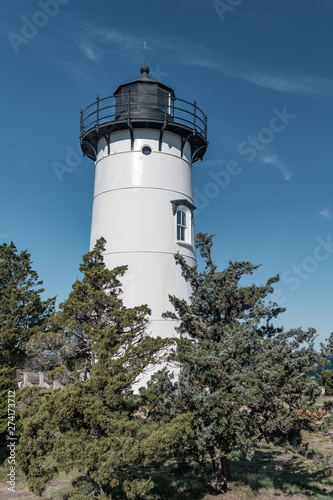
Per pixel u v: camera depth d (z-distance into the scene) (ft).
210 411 35.70
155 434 31.94
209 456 41.50
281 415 36.88
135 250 73.26
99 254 57.98
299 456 57.26
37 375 97.09
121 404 36.09
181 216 78.74
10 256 71.67
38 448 31.89
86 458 30.63
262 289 43.83
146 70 82.17
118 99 79.87
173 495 40.11
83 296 51.93
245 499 39.37
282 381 37.58
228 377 36.35
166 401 39.81
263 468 51.85
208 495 39.96
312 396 37.42
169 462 51.65
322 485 44.83
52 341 49.06
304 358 37.37
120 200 75.82
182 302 45.57
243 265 44.62
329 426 36.94
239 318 44.11
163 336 70.38
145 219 74.49
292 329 39.96
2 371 54.49
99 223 78.02
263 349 39.24
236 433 35.94
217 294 43.52
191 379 38.37
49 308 72.38
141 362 41.39
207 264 45.83
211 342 41.68
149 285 72.08
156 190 75.97
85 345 51.49
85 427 33.86
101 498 32.12
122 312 49.55
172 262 74.43
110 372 37.14
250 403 35.47
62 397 32.01
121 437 31.53
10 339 63.10
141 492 31.99
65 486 42.50
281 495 41.60
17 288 68.64
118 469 31.81
